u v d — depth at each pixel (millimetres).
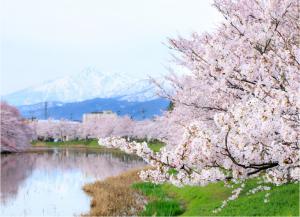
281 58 9562
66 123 163750
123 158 75875
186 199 24141
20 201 30016
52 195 32594
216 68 10484
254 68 9898
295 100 7523
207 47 10430
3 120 88188
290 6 10977
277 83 9703
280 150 7703
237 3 12312
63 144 147500
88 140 152625
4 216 24703
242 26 11188
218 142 7598
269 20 10828
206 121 13477
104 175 46312
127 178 37250
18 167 56969
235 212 15672
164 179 8562
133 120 145500
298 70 9172
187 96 13484
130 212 23141
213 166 7988
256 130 7480
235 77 10391
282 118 7648
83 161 67938
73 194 32844
